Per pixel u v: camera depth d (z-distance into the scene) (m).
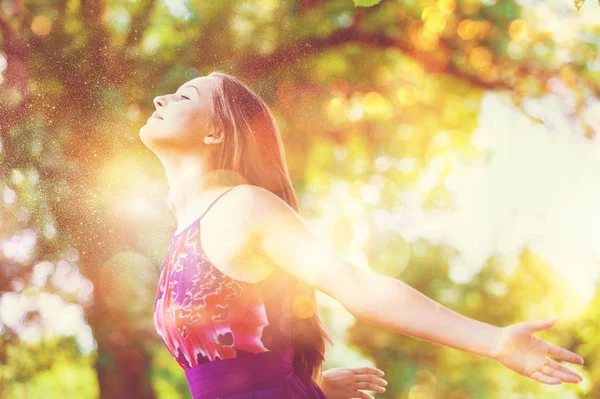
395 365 11.23
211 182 1.92
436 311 1.68
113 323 6.41
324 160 8.13
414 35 7.48
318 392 1.89
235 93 2.00
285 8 7.05
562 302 10.73
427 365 11.43
